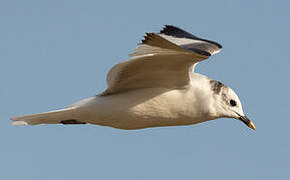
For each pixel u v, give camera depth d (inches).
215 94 548.4
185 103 535.2
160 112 535.2
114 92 537.0
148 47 447.5
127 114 531.8
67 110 527.5
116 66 513.7
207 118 550.6
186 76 515.2
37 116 529.7
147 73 514.3
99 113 529.7
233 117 558.3
